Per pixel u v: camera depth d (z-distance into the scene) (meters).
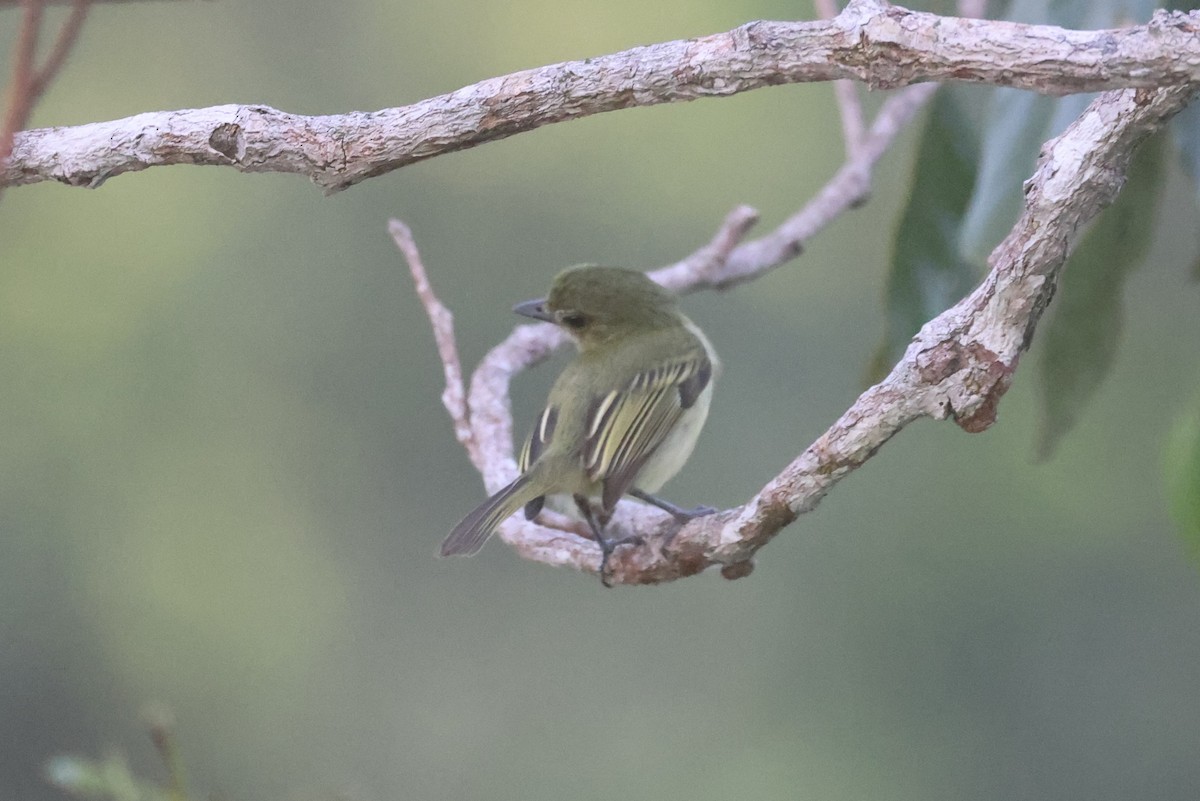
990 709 14.39
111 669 15.88
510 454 6.96
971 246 5.76
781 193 16.25
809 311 15.03
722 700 14.79
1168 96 3.59
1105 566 14.34
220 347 16.11
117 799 4.49
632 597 15.34
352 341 16.09
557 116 3.87
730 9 16.12
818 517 14.86
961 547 14.52
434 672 15.76
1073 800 14.18
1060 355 6.26
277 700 15.72
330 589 15.87
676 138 16.30
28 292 16.09
